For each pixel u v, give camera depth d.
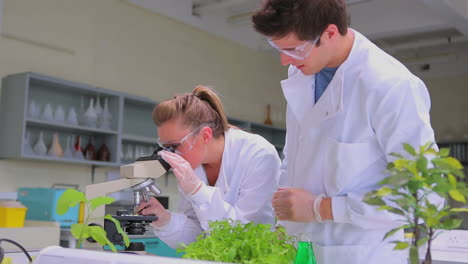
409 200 0.99
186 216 2.27
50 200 4.77
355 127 1.64
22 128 4.80
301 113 1.88
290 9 1.46
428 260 0.99
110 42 6.05
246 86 8.00
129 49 6.26
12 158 4.97
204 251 1.28
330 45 1.57
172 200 6.03
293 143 1.93
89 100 5.71
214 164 2.33
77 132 5.57
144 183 1.89
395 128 1.50
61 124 5.10
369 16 7.25
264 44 8.27
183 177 2.00
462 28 6.91
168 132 2.11
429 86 8.87
